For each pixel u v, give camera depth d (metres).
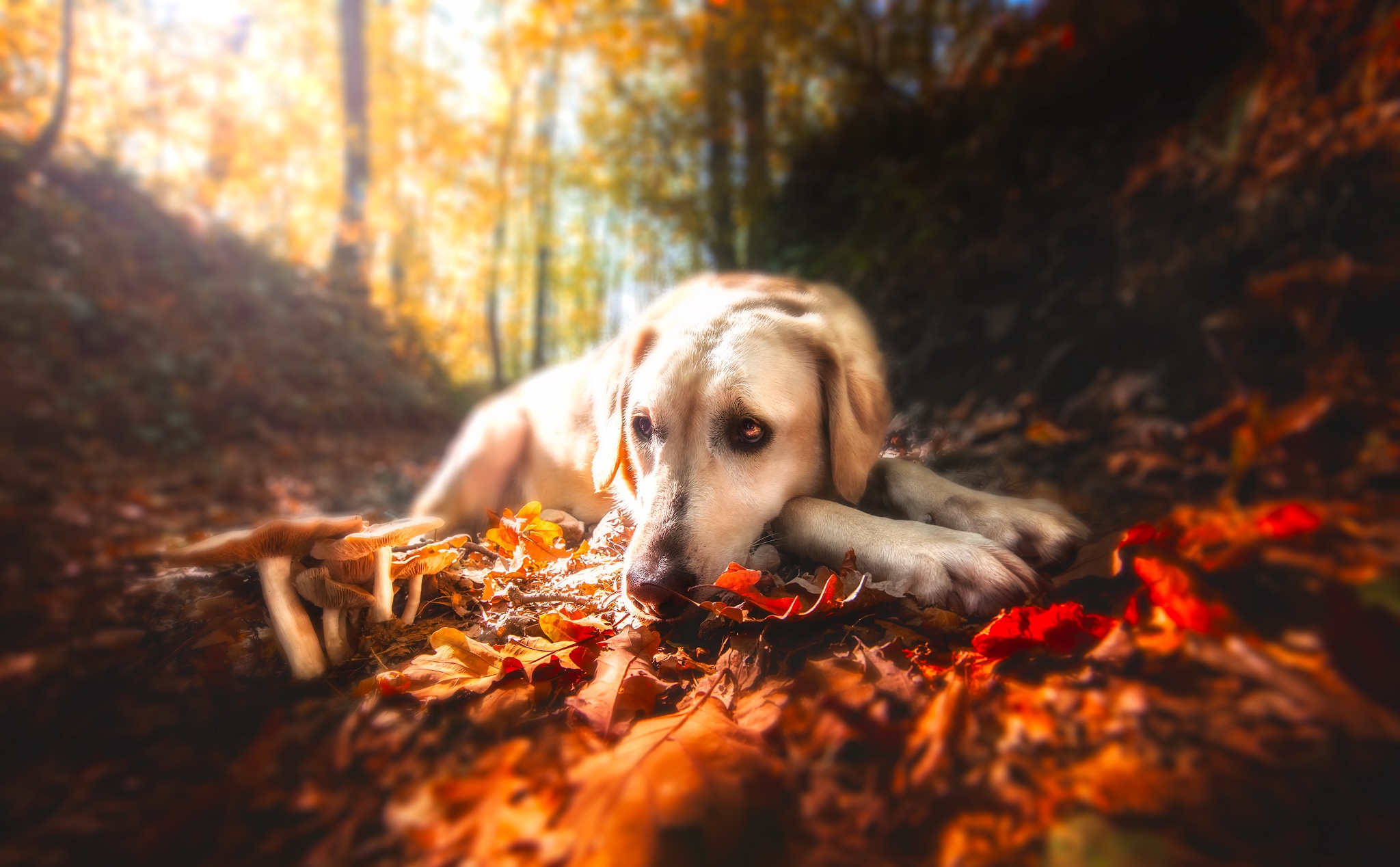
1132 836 0.23
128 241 2.46
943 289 1.37
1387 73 0.86
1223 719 0.27
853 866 0.24
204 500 1.52
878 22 1.87
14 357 1.76
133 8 2.80
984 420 1.10
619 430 0.56
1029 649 0.35
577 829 0.27
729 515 0.49
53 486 1.39
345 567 0.41
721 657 0.38
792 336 0.54
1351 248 0.80
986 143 1.47
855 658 0.35
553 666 0.38
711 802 0.27
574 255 5.60
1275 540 0.41
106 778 0.32
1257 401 0.63
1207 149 1.06
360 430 2.64
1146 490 0.68
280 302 2.95
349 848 0.27
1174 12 1.23
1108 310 1.06
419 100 4.38
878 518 0.48
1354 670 0.28
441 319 4.55
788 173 2.15
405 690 0.37
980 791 0.26
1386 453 0.57
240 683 0.40
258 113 3.63
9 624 0.56
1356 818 0.23
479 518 0.84
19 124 2.46
